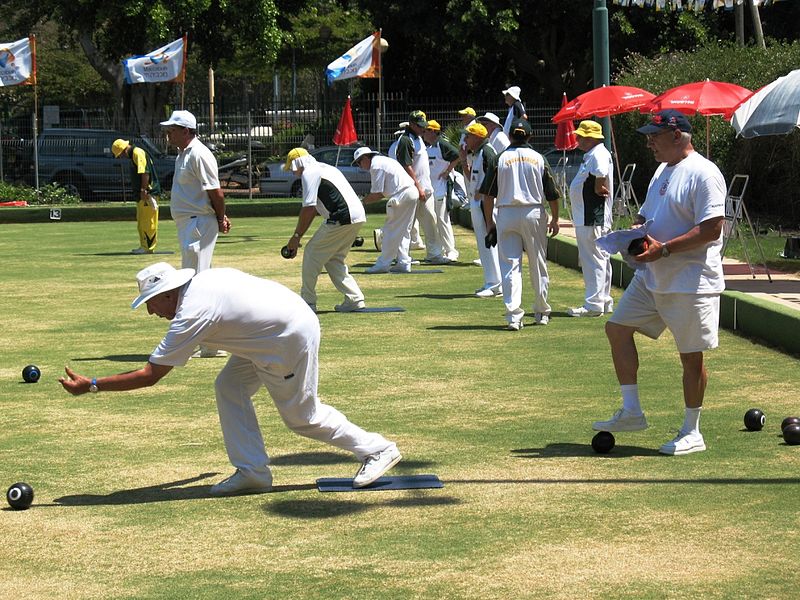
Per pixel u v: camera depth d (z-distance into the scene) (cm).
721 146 2742
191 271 691
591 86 4756
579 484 735
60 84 6391
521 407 964
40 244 2634
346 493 725
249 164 3725
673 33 4453
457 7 4412
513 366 1143
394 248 1948
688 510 677
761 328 1252
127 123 4016
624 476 752
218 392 729
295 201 3525
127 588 568
